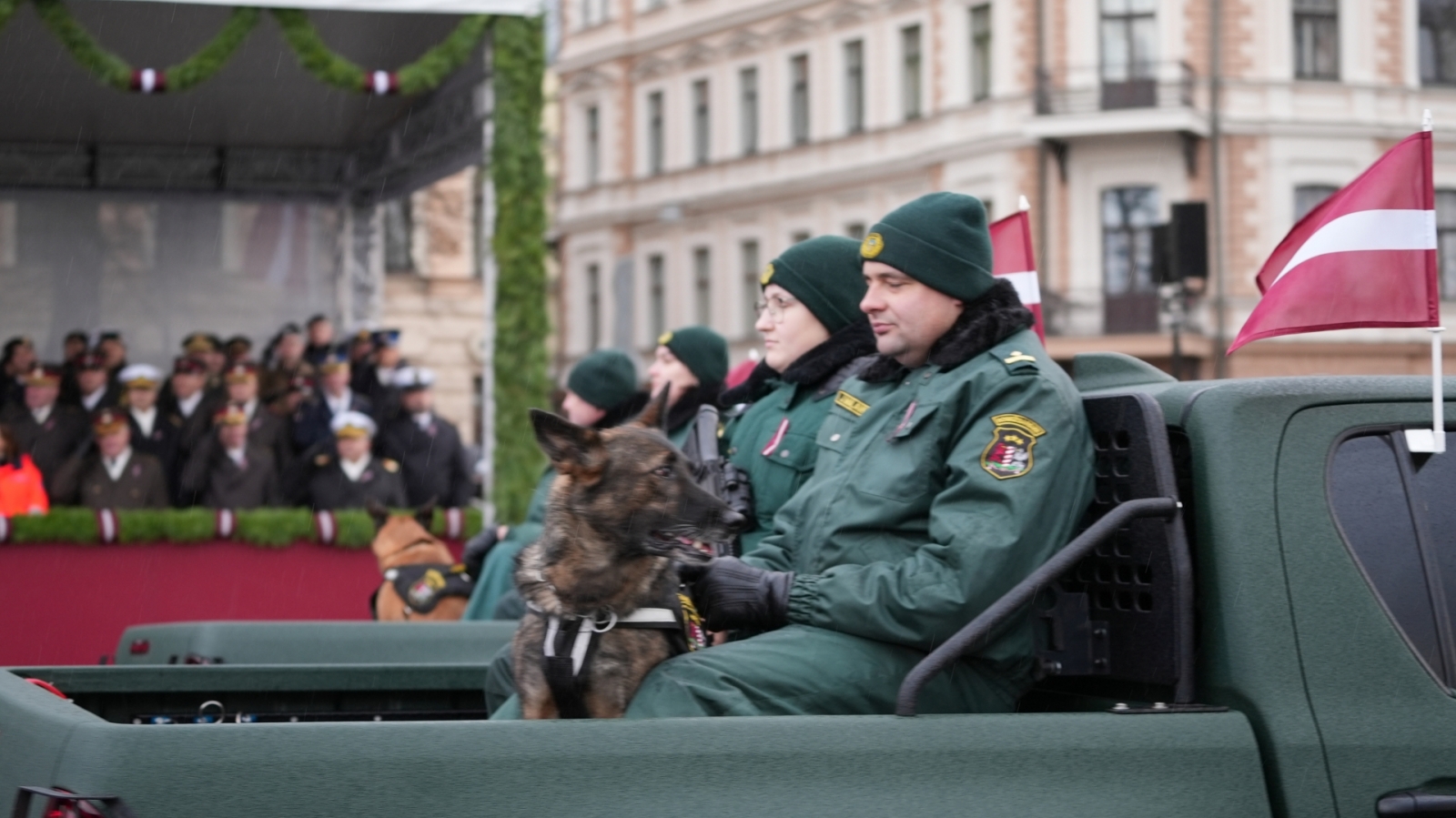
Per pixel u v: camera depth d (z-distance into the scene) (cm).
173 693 380
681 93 3962
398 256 2895
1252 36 3042
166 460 1099
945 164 3284
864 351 396
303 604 975
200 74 1012
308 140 1606
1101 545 300
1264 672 265
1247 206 3045
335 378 1164
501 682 384
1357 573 272
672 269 4006
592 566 326
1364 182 318
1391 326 312
